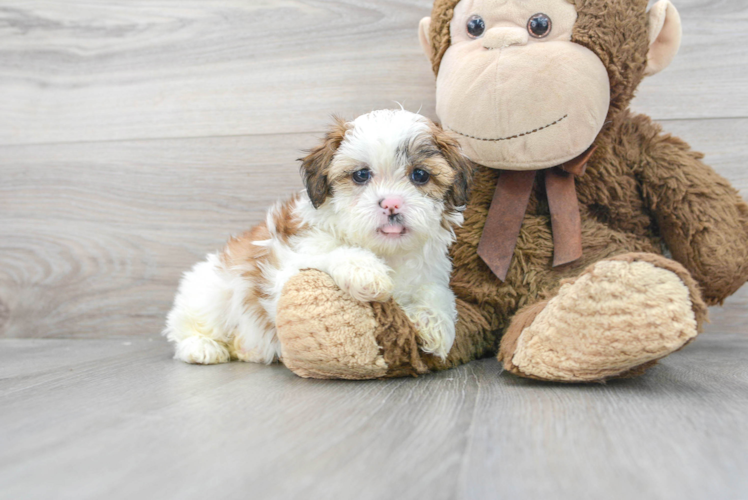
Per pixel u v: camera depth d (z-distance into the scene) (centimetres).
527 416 119
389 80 253
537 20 172
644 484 85
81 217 277
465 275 194
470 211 195
